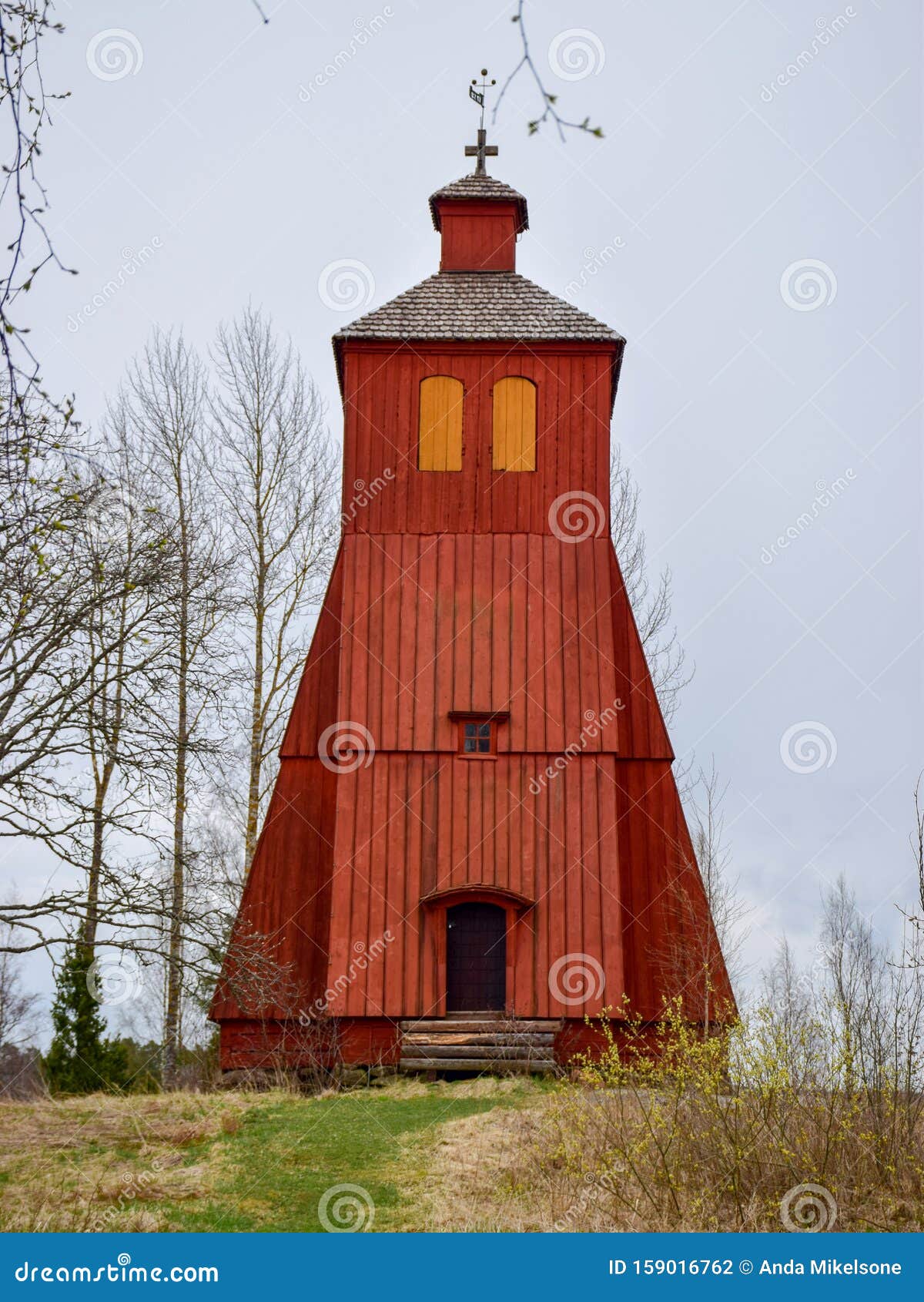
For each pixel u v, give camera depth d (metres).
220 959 23.19
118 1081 32.75
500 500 30.77
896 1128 14.95
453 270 33.97
